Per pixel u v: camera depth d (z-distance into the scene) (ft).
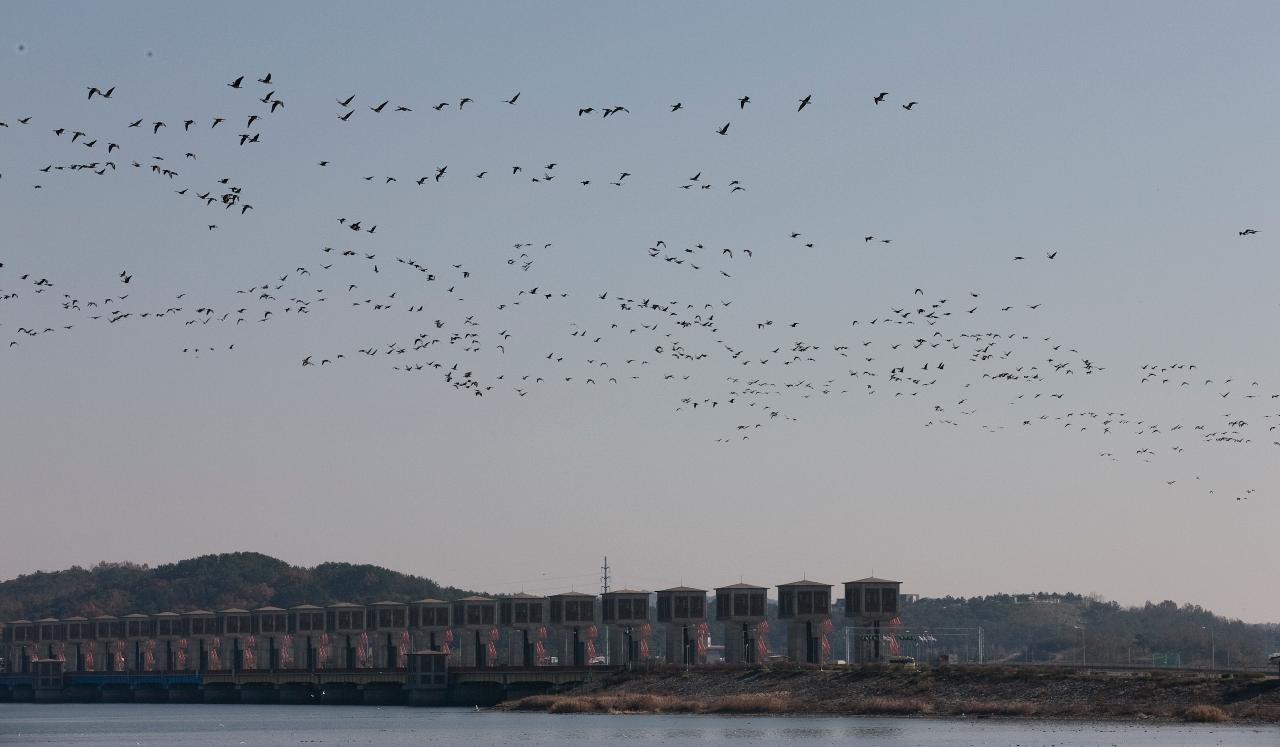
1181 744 551.18
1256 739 568.41
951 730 634.84
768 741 596.70
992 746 556.92
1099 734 601.21
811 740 599.16
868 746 565.94
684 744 590.14
